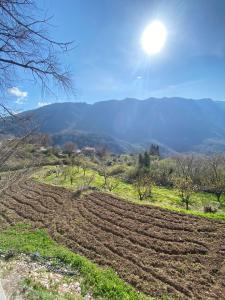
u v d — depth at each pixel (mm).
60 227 28172
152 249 22016
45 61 5660
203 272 18391
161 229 25672
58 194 42781
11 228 29531
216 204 49062
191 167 68875
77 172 71188
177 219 27844
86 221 29734
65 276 16609
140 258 20516
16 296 10875
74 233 26219
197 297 15727
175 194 56531
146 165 78812
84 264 18625
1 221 32344
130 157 121125
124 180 71688
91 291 15250
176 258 20406
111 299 14773
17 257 19141
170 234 24406
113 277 17531
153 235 24359
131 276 18078
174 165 76188
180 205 47688
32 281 13805
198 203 49906
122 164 92125
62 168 69688
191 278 17719
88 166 82875
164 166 76688
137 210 31703
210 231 24438
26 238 25734
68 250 22484
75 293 14211
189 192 46031
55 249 22125
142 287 16797
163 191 59688
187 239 23156
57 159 76438
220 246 21625
